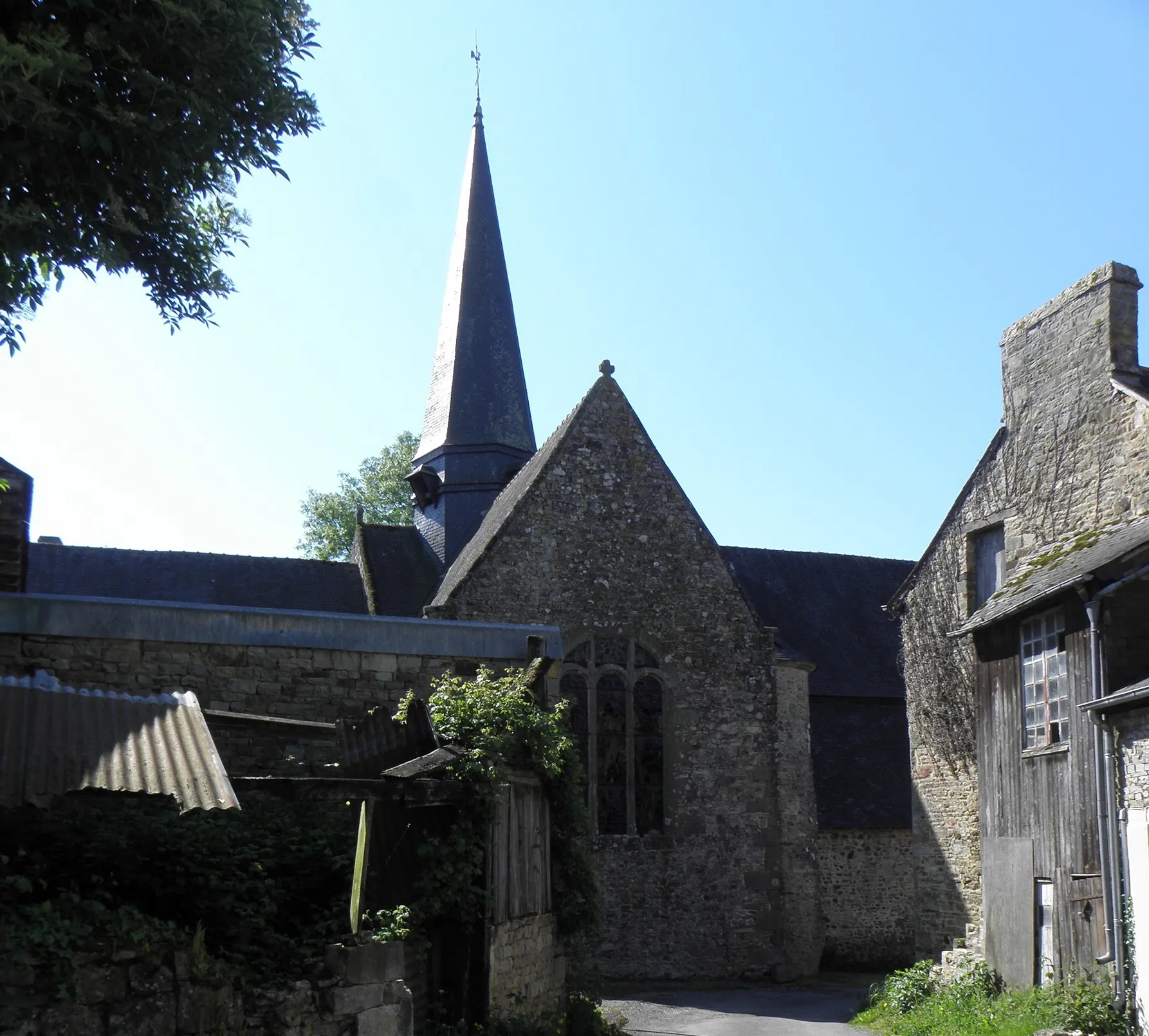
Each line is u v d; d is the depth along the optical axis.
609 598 22.44
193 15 7.46
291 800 8.57
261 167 8.62
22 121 6.85
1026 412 17.80
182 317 8.96
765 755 22.53
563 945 12.79
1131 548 12.91
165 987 6.41
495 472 26.20
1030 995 13.16
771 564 29.80
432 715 10.90
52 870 6.86
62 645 11.73
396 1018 7.52
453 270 28.39
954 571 19.08
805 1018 16.62
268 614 12.44
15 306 7.95
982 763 15.91
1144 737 12.00
